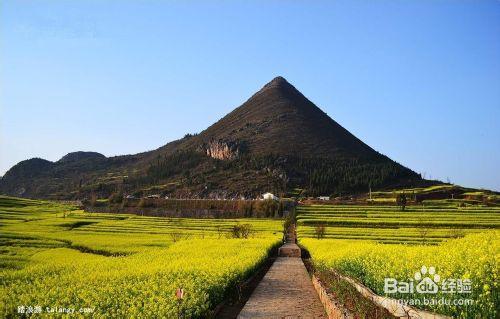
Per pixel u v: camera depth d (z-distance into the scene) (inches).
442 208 5295.3
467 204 5831.7
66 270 1321.4
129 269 1290.6
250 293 1223.5
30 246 2506.2
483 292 510.9
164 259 1616.6
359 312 692.1
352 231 3425.2
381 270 811.4
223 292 1005.8
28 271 1327.5
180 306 716.7
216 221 5019.7
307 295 1185.4
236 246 2319.1
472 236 996.6
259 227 4409.5
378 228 3782.0
